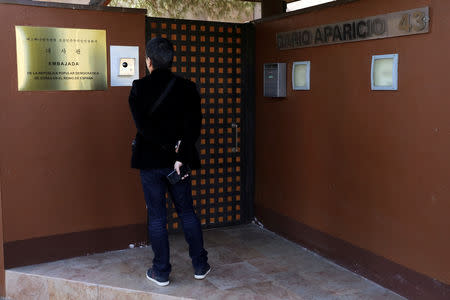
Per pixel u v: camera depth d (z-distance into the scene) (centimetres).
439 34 281
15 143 367
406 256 316
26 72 364
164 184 333
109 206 406
